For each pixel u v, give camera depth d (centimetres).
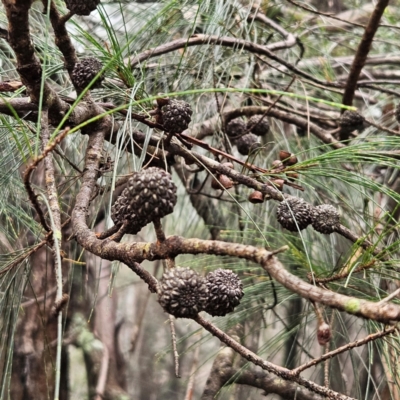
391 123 129
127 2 114
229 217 127
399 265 92
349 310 71
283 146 121
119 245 79
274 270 73
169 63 113
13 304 93
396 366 96
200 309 77
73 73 89
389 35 150
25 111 88
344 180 93
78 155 105
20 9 83
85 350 167
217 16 108
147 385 233
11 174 95
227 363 118
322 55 143
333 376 120
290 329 108
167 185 77
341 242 113
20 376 143
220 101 117
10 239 102
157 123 92
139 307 232
